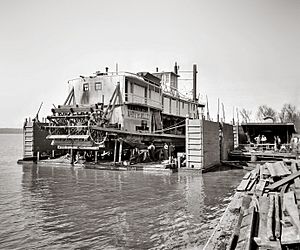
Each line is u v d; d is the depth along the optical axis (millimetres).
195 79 49969
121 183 18984
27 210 12297
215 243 7137
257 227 7637
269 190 11766
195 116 48938
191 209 12562
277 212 8344
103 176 21938
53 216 11414
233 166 28844
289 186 11930
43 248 8398
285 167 16531
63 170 25219
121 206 12992
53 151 32750
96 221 10805
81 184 18516
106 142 26547
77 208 12633
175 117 42156
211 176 22656
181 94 46000
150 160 30406
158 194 15633
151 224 10500
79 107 27312
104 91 30719
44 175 22328
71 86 32719
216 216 11531
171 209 12531
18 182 19203
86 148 26500
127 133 27156
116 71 33844
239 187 13000
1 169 26000
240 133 45375
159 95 36875
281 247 6293
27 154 31250
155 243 8781
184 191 16516
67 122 26922
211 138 27047
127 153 30734
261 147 39594
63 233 9570
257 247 6555
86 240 8984
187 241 8930
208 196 15203
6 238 9141
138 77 31422
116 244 8680
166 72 43781
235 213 9406
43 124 32156
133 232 9664
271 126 44094
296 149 32094
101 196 15031
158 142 32406
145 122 33375
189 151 24812
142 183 19094
